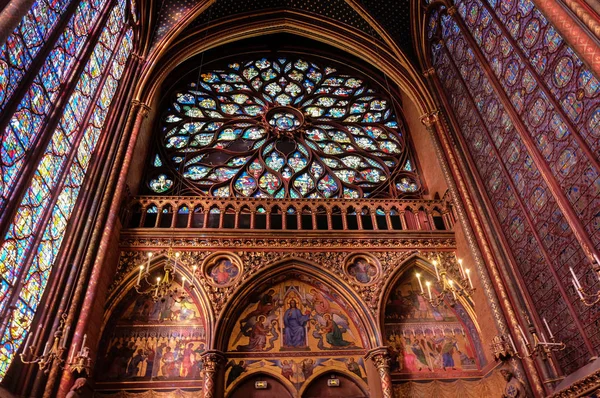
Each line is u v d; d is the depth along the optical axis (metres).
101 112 16.38
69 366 11.16
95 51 15.60
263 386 13.70
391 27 21.92
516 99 14.27
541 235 13.06
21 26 10.06
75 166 14.06
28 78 10.28
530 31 13.52
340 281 15.41
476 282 15.10
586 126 11.26
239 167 20.39
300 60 25.55
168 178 19.59
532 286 13.38
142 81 18.84
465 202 16.38
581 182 11.41
